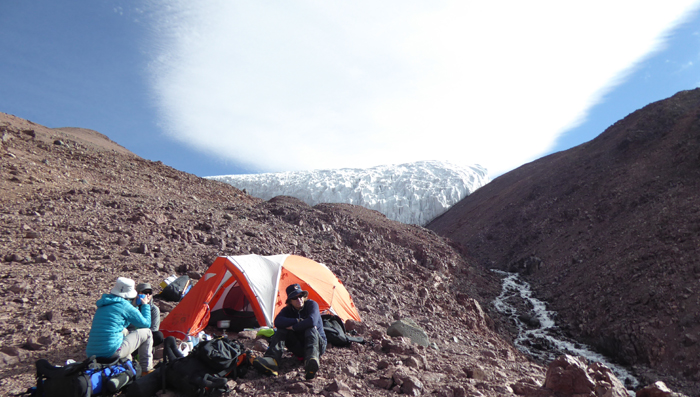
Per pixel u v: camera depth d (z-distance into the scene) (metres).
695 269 14.56
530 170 55.50
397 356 5.44
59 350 4.68
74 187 15.01
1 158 15.18
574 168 39.06
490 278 22.98
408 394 4.04
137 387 3.66
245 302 6.52
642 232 20.08
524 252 29.33
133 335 4.09
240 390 3.93
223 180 91.38
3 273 6.69
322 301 6.59
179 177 24.11
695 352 11.51
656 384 3.85
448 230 48.38
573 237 26.28
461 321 12.88
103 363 3.76
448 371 5.16
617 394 3.82
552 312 18.19
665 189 23.72
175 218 12.90
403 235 22.53
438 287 15.77
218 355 3.97
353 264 13.51
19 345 4.63
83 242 9.14
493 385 4.57
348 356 5.24
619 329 13.92
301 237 15.22
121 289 4.05
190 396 3.72
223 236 11.96
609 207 26.56
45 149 20.03
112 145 40.75
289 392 3.87
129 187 17.94
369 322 7.97
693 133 28.03
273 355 4.57
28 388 3.56
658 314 13.62
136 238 10.08
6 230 8.81
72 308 5.83
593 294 17.52
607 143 39.31
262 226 14.75
